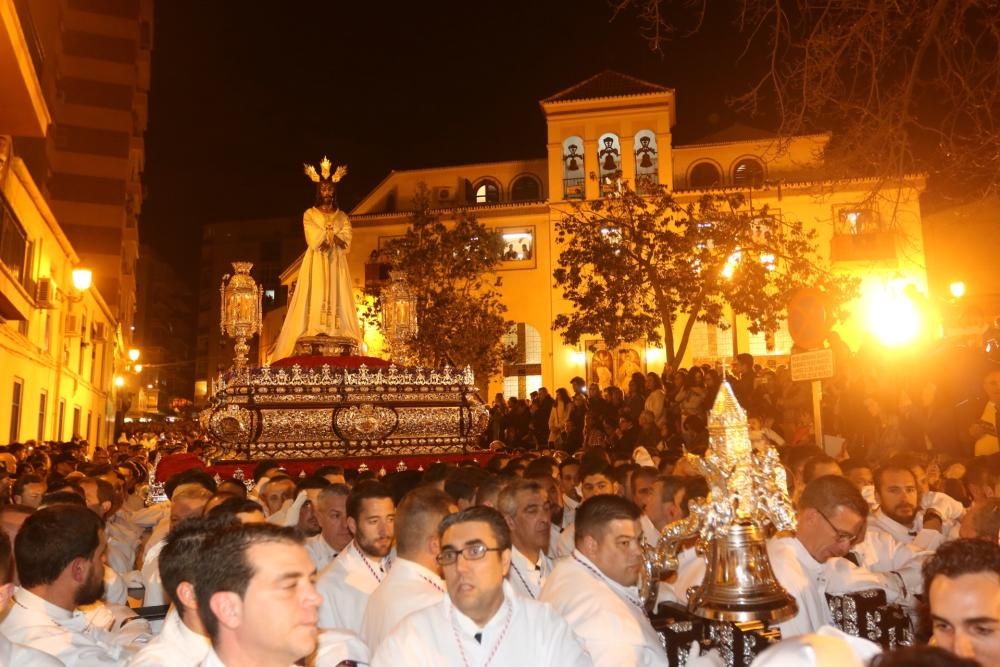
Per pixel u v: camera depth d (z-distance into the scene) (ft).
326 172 52.44
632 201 78.33
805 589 14.08
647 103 124.88
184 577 9.36
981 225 114.32
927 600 9.95
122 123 115.85
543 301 123.44
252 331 47.39
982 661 8.44
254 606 8.02
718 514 11.45
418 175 135.74
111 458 57.00
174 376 254.27
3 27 37.91
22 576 13.30
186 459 44.93
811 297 33.35
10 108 44.93
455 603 11.06
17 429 71.61
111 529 27.04
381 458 42.16
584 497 24.12
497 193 133.69
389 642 11.22
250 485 38.47
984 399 37.42
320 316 49.88
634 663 11.87
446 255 99.86
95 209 113.19
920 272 100.73
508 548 11.36
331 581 16.40
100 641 13.96
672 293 78.13
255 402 40.98
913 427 39.60
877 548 20.31
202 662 8.34
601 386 116.67
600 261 76.23
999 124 27.73
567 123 126.93
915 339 43.01
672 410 50.06
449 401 45.39
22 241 61.62
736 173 124.06
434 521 14.07
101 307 109.40
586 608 12.58
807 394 46.03
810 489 15.46
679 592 16.03
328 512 19.65
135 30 119.03
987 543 8.99
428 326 95.55
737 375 49.16
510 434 68.74
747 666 11.55
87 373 108.58
